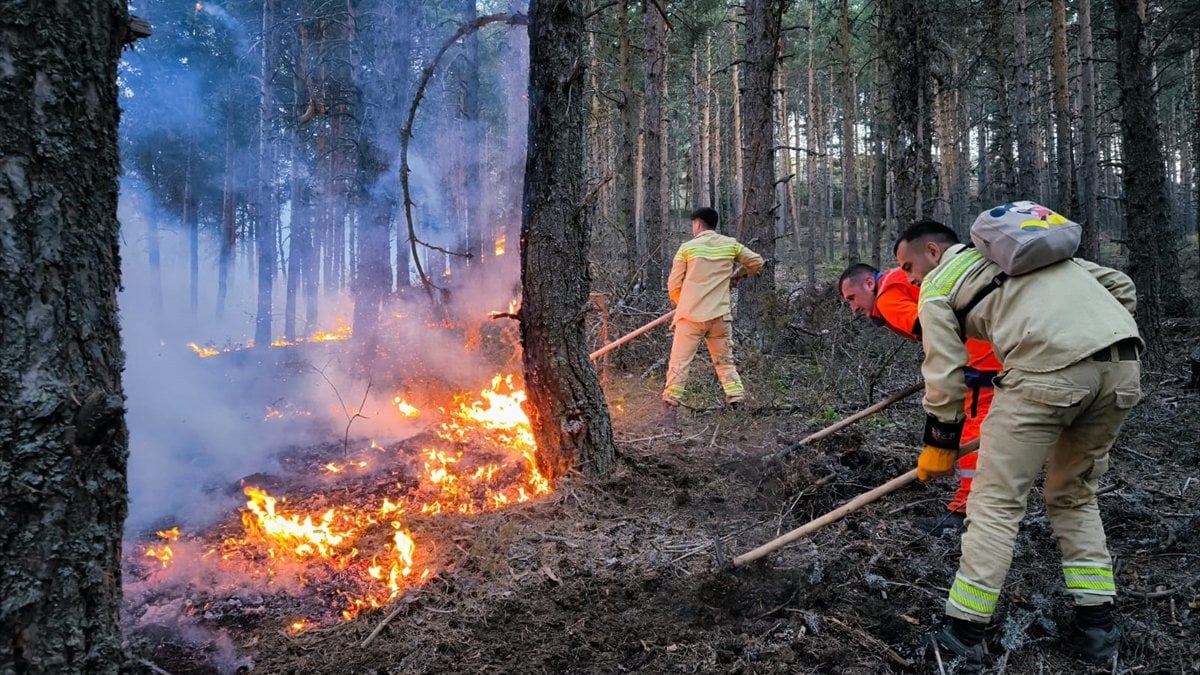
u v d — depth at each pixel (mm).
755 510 3760
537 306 4062
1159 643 2473
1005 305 2426
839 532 3420
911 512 3766
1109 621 2453
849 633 2551
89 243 1799
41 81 1697
